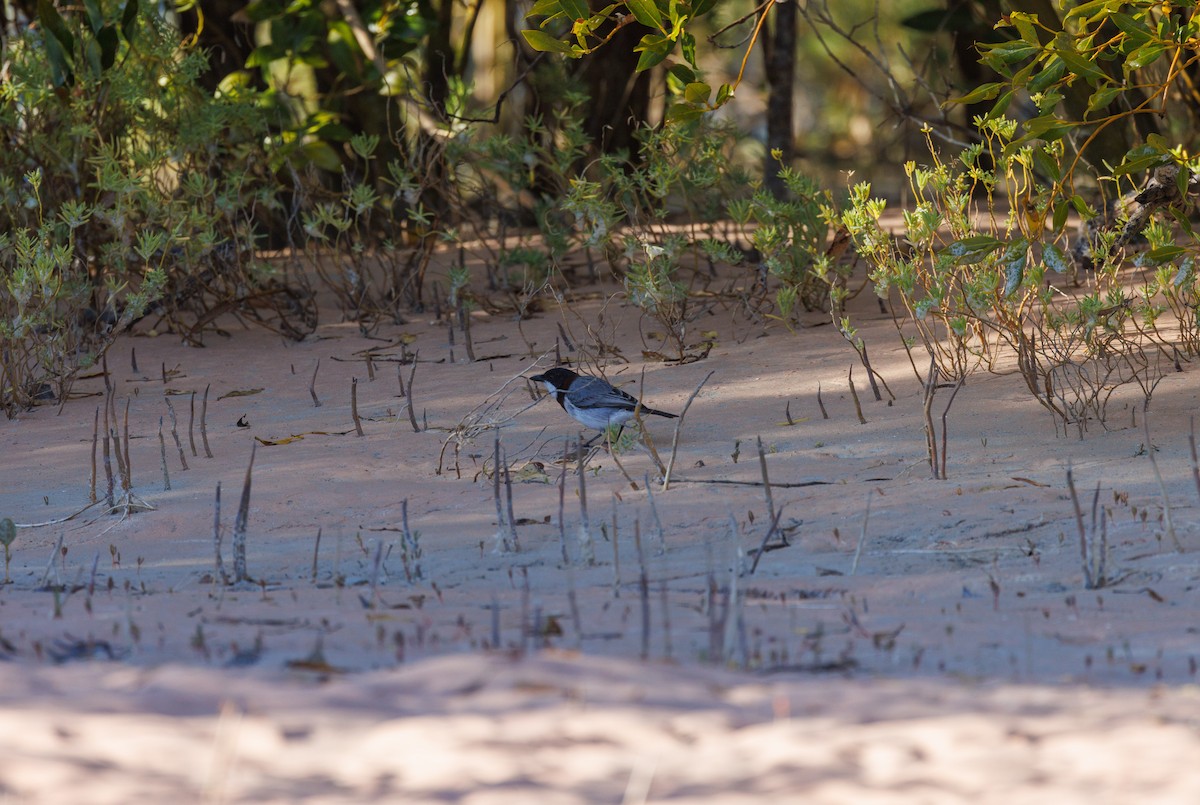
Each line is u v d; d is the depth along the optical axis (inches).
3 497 472.1
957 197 526.9
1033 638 271.6
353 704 215.8
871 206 532.1
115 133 756.0
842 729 203.6
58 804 169.9
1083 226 708.0
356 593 329.4
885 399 527.8
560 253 749.9
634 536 390.3
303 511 433.7
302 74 981.2
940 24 936.3
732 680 235.0
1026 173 526.0
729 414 528.4
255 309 751.1
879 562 352.2
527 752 193.3
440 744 195.3
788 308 634.2
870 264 662.5
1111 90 467.5
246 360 680.4
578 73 1045.8
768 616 294.4
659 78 1093.8
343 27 874.8
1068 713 211.8
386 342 703.1
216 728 202.5
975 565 346.0
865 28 1711.4
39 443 545.0
